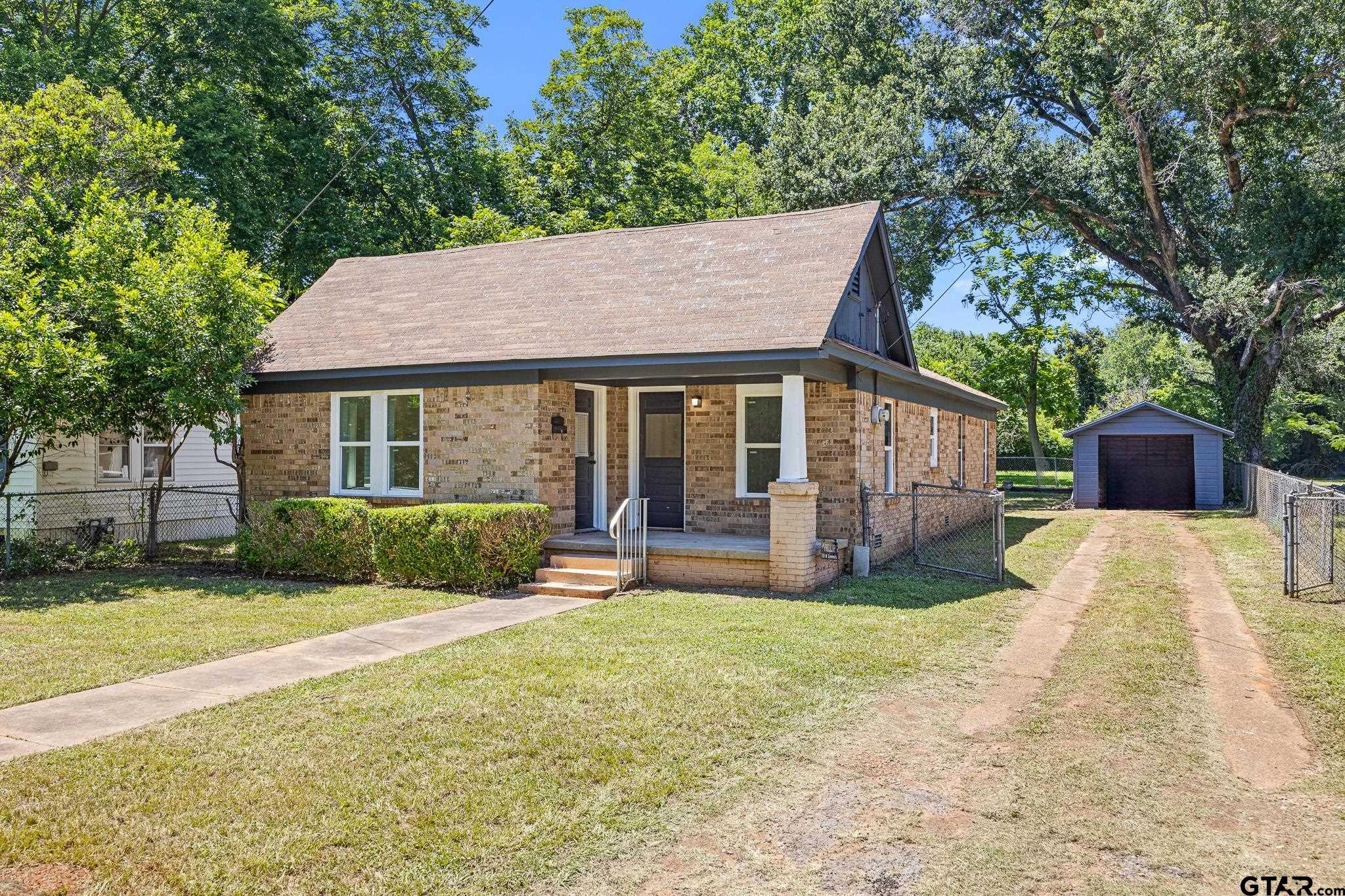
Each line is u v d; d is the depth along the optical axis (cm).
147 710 623
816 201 2883
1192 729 615
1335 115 2281
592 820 456
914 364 1634
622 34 3228
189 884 388
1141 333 5400
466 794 483
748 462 1342
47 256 1315
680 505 1397
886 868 415
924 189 2853
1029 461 4512
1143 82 2520
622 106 3256
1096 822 468
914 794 498
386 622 934
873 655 786
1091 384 4697
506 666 738
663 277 1348
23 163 1455
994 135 2808
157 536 1552
